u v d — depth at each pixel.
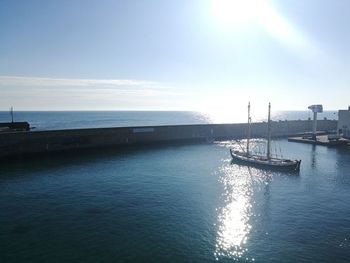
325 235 29.58
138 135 89.75
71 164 61.78
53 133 74.06
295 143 95.69
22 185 46.41
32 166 59.47
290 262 24.77
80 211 35.66
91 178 50.91
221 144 94.12
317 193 43.25
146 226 31.55
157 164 62.97
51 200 39.56
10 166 59.34
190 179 50.94
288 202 39.31
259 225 32.03
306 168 59.75
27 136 70.06
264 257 25.53
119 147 84.12
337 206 37.78
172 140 97.44
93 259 25.05
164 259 25.20
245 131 113.56
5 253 25.89
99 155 72.19
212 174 54.62
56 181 48.81
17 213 34.91
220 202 39.22
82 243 27.75
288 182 49.31
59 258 25.16
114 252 26.23
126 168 58.84
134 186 46.41
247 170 58.06
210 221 33.00
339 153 76.75
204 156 72.88
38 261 24.67
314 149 83.25
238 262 24.77
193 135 102.00
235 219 33.59
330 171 57.22
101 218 33.59
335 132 118.69
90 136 80.38
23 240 28.25
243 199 40.53
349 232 30.27
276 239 28.80
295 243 27.98
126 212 35.44
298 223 32.50
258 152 78.56
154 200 39.84
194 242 28.19
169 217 34.03
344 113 97.88
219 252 26.39
